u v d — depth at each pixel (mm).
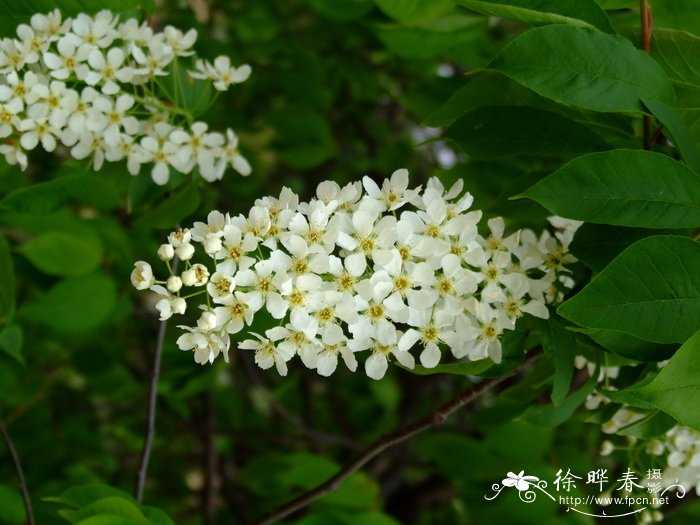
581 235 263
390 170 624
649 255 227
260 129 583
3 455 540
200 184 343
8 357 521
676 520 484
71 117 313
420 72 618
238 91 556
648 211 238
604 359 281
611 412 285
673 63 291
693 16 362
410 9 403
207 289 243
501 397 306
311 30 604
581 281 276
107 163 348
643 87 256
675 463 307
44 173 473
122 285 480
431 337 252
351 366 251
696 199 240
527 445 433
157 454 633
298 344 249
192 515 634
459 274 252
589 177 238
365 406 666
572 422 500
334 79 614
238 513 590
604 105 253
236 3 617
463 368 257
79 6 334
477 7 264
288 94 552
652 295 227
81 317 436
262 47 588
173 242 250
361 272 243
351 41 608
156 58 323
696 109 294
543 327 262
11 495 408
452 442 450
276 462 490
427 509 593
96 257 436
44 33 320
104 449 598
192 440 672
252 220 247
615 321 226
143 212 383
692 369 220
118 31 325
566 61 252
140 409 607
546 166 356
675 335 226
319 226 245
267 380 645
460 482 459
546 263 280
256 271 243
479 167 422
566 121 290
